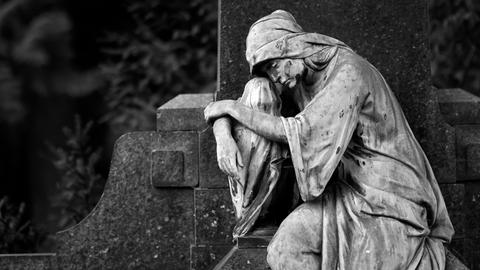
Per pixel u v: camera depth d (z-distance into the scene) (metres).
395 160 6.06
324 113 5.91
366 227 5.86
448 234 6.23
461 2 9.80
